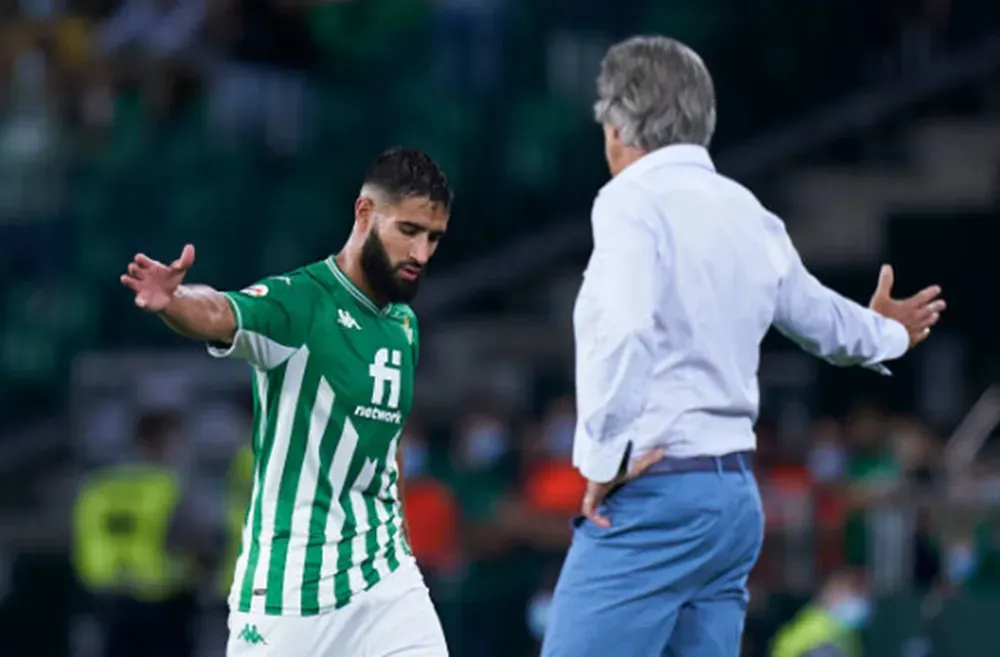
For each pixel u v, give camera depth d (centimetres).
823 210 5697
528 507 4350
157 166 5897
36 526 4844
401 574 1775
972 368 6050
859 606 3731
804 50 5984
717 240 1827
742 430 1850
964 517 3812
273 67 5428
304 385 1697
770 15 5969
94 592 4178
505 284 5884
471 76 5981
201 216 5862
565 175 6081
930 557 3825
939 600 3719
